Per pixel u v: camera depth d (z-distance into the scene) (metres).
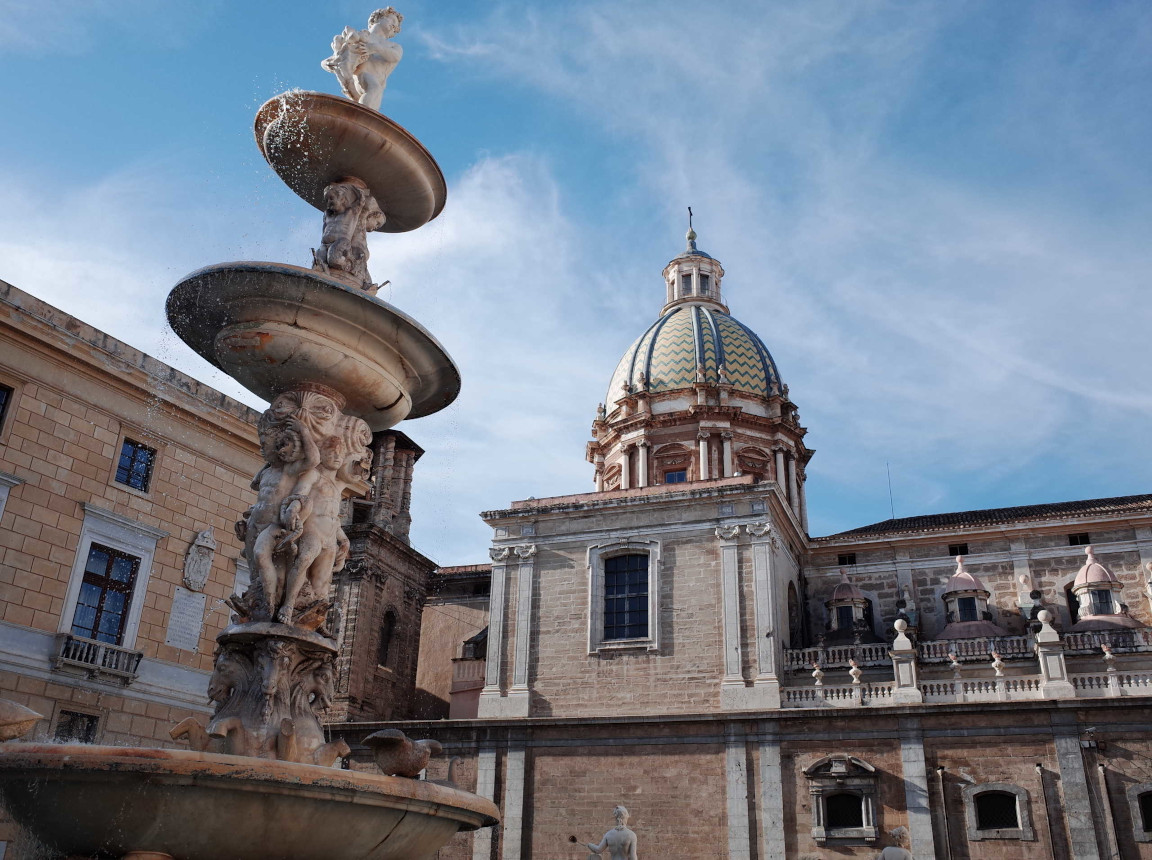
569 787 36.47
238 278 10.05
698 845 34.12
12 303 24.39
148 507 27.14
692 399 55.84
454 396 12.05
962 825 31.86
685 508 40.09
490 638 40.78
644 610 39.44
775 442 55.28
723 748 35.22
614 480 56.75
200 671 27.72
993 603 41.66
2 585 23.36
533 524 42.47
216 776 7.14
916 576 43.47
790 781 34.03
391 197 12.41
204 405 28.77
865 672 37.09
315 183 12.36
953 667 35.91
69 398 25.73
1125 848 30.06
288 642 9.80
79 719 24.58
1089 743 31.41
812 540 45.00
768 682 35.88
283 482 10.56
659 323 61.75
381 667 45.62
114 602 25.95
